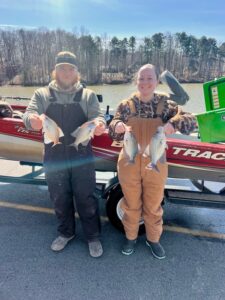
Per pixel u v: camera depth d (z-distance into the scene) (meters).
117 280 2.53
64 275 2.57
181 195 3.19
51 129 2.28
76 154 2.51
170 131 2.30
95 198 2.76
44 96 2.44
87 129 2.32
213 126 3.08
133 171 2.47
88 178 2.61
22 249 2.90
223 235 3.23
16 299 2.30
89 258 2.79
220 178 3.13
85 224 2.80
